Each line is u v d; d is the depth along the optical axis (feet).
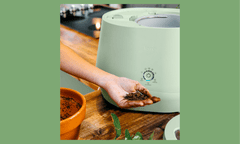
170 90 3.43
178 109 3.49
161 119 3.50
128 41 3.35
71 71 3.59
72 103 3.46
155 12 3.71
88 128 3.49
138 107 3.48
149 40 3.32
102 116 3.51
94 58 3.63
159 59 3.36
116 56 3.43
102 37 3.51
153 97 3.45
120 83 3.46
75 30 3.58
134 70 3.41
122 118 3.50
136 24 3.38
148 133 3.49
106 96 3.53
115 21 3.46
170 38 3.31
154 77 3.41
